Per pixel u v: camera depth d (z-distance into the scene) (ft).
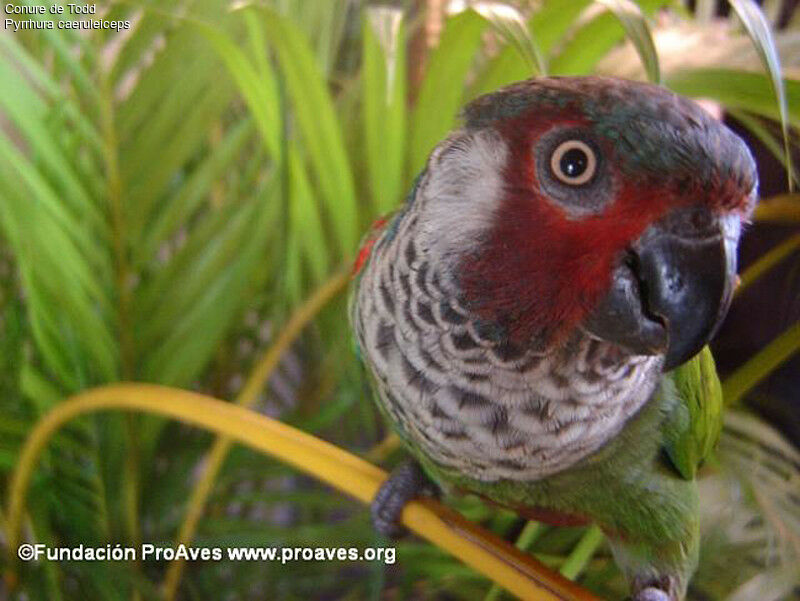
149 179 0.85
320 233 0.85
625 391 0.60
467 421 0.60
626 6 0.54
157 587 0.96
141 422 0.90
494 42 0.82
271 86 0.77
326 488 1.14
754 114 0.73
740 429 0.72
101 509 0.92
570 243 0.52
